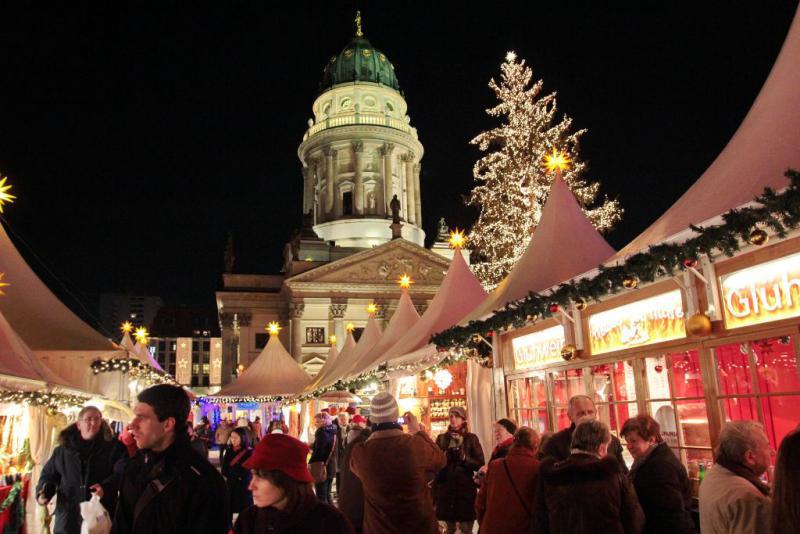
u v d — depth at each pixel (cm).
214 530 344
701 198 603
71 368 1516
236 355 5875
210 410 4731
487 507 522
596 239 1052
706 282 577
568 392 870
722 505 341
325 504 323
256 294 5912
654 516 439
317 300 5566
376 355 1839
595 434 433
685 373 642
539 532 439
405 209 6669
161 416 356
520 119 2750
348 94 6844
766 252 515
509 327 938
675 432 644
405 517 490
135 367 1708
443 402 1700
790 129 536
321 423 1320
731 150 616
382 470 496
